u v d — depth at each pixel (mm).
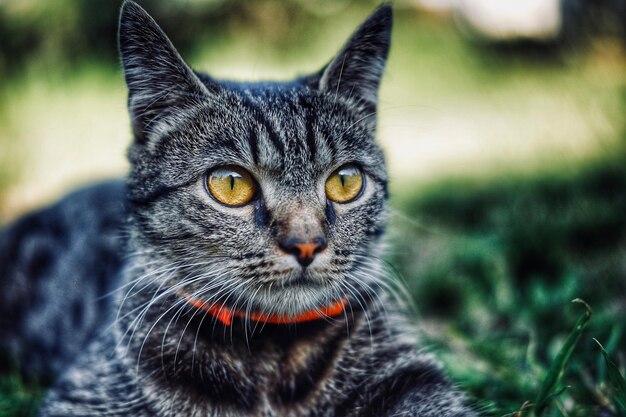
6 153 761
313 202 293
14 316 405
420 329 352
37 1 1066
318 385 294
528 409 267
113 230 383
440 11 1296
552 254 427
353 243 302
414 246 490
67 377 314
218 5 1221
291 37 1245
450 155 806
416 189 667
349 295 304
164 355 287
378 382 294
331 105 318
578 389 297
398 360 303
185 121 304
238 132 297
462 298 414
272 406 291
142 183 305
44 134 845
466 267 432
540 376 310
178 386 282
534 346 337
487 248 432
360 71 329
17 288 408
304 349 298
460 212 572
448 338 374
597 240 453
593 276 405
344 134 311
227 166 293
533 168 632
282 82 335
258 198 293
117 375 294
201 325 289
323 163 302
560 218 469
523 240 437
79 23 1059
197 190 292
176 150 301
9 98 894
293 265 281
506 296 392
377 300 316
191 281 294
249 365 290
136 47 305
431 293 419
